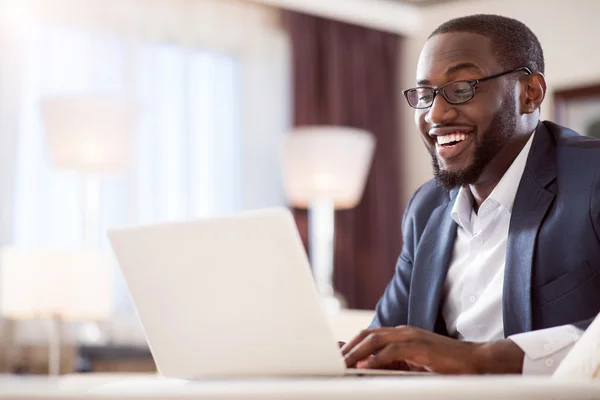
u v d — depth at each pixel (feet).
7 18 15.49
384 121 19.58
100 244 15.89
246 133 18.12
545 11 16.84
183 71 17.35
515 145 6.15
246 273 4.39
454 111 5.98
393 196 19.49
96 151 13.55
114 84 16.43
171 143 17.04
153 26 17.07
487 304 6.04
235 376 4.63
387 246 19.27
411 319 6.44
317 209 16.63
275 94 18.54
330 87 18.80
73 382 2.95
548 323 5.62
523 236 5.77
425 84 6.15
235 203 17.76
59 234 15.60
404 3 19.07
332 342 4.29
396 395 2.48
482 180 6.23
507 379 2.78
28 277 11.82
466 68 6.00
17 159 15.35
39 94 15.69
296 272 4.25
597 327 4.35
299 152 15.87
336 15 18.95
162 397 2.43
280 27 18.76
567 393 2.72
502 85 6.02
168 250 4.63
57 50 15.96
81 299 11.99
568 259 5.61
